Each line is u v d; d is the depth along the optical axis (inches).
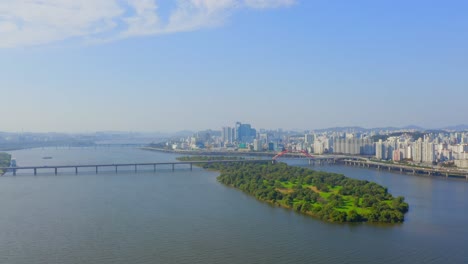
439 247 7273.6
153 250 7106.3
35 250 7140.8
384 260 6658.5
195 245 7362.2
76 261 6633.9
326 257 6776.6
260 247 7249.0
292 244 7411.4
